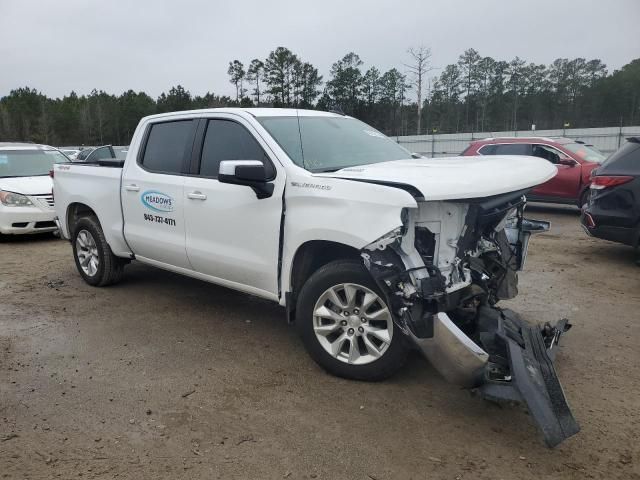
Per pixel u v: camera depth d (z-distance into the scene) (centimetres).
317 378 399
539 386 316
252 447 313
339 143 470
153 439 321
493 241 436
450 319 349
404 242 344
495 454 307
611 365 421
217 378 399
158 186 512
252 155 443
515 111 6300
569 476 287
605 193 725
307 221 385
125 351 450
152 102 8569
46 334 488
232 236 448
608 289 630
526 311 551
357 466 296
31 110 8194
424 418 344
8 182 964
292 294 416
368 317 377
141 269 718
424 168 383
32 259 814
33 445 314
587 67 6325
